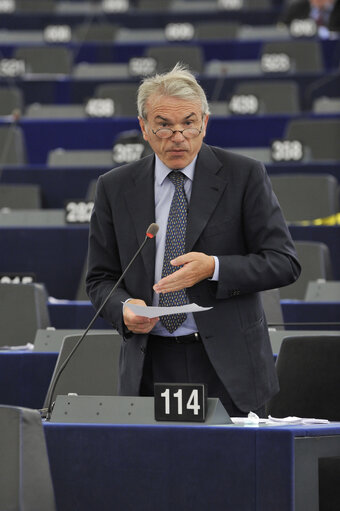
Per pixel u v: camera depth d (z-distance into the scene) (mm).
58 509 5754
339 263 13281
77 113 19812
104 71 22828
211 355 6242
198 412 5730
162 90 6285
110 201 6590
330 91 21234
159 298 6355
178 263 6066
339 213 14203
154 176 6547
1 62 22453
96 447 5727
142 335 6297
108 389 8117
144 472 5648
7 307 10422
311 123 17266
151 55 22562
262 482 5438
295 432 5473
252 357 6312
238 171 6453
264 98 19875
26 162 18016
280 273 6258
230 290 6188
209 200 6398
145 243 6406
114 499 5695
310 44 22750
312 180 14141
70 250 13406
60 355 8109
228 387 6211
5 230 13438
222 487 5512
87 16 27578
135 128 18641
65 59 23438
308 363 7535
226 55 24312
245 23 27016
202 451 5562
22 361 9477
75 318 11188
